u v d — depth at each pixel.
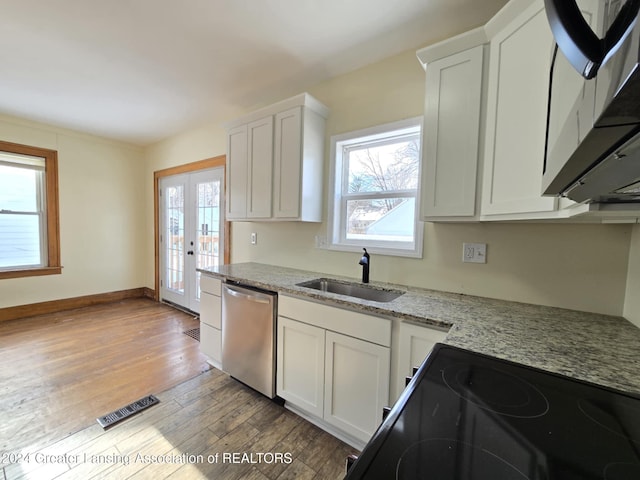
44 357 2.59
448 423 0.64
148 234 4.60
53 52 2.05
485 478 0.50
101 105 2.96
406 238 2.09
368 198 2.24
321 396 1.68
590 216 1.03
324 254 2.42
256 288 2.06
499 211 1.31
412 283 1.97
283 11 1.64
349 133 2.24
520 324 1.25
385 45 1.93
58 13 1.66
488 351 0.98
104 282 4.25
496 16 1.27
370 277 2.16
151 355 2.68
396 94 2.02
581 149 0.42
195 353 2.74
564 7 0.35
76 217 3.93
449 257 1.83
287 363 1.86
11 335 3.03
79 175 3.94
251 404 2.00
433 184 1.58
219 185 3.46
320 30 1.80
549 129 0.88
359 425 1.54
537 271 1.55
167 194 4.27
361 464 0.53
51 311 3.75
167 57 2.10
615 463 0.54
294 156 2.21
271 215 2.38
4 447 1.57
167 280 4.34
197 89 2.59
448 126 1.52
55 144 3.70
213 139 3.49
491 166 1.35
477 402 0.71
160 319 3.63
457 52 1.47
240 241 3.16
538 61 1.12
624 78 0.24
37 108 3.06
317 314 1.68
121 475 1.41
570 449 0.57
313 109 2.23
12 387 2.13
